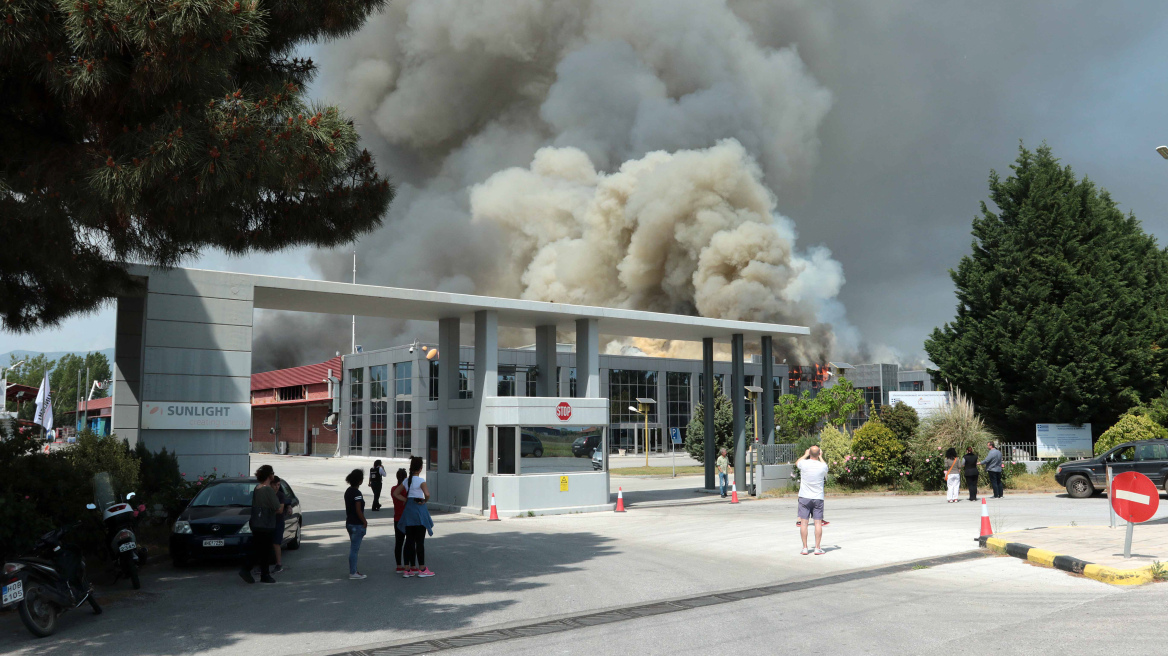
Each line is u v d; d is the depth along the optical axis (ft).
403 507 37.76
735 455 91.97
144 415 58.75
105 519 35.70
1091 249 104.58
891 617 25.02
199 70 25.12
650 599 30.07
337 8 32.24
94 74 24.30
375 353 210.38
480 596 31.55
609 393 223.92
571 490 72.23
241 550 40.96
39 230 30.91
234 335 62.90
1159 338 102.83
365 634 25.40
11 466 34.55
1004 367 105.70
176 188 26.21
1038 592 28.63
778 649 21.44
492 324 73.82
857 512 64.64
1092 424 104.17
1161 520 50.14
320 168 28.02
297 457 230.68
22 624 27.99
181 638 25.50
